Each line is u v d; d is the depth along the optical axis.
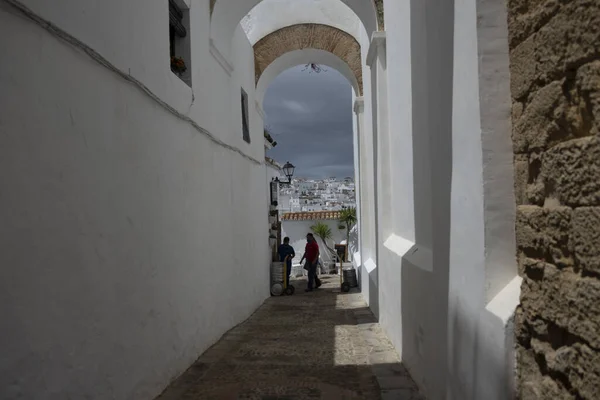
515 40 2.43
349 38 11.81
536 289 2.21
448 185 3.36
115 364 3.55
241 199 9.03
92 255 3.23
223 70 7.70
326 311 9.73
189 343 5.44
